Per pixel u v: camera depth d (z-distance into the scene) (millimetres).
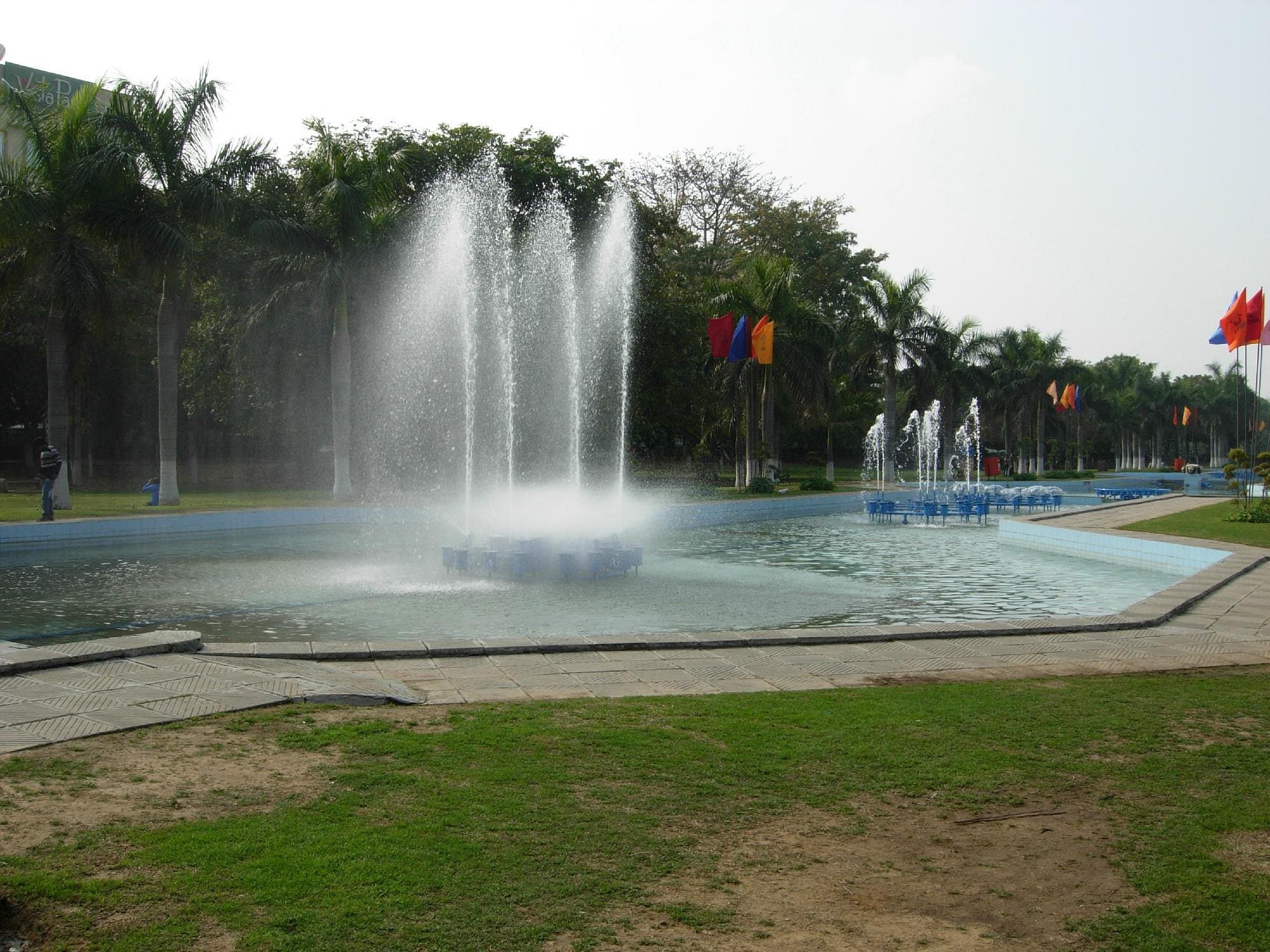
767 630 8492
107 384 33469
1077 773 4793
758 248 46500
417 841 3787
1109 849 3908
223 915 3184
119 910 3205
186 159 21094
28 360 32688
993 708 5992
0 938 3033
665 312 29688
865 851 3857
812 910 3361
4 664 6109
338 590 11867
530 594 11680
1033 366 49906
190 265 22969
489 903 3320
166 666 6512
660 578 13367
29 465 38188
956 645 8125
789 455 60656
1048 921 3312
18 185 18859
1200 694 6406
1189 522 20891
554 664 7293
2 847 3646
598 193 29516
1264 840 4008
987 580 13703
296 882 3418
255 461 37562
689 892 3465
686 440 38906
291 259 25641
